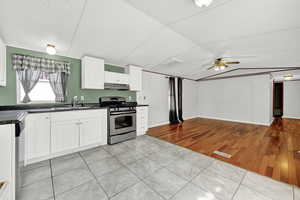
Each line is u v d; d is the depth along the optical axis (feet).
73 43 7.93
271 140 10.55
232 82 18.92
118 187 5.03
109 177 5.66
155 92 15.97
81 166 6.53
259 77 16.62
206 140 10.59
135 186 5.10
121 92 12.76
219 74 18.54
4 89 7.46
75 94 9.99
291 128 14.55
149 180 5.48
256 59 11.86
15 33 6.58
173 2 5.21
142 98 14.53
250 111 17.31
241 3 5.13
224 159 7.33
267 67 14.64
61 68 9.21
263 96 16.26
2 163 4.09
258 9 5.43
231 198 4.44
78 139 8.12
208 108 21.63
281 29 6.91
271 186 5.03
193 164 6.79
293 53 10.33
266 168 6.35
